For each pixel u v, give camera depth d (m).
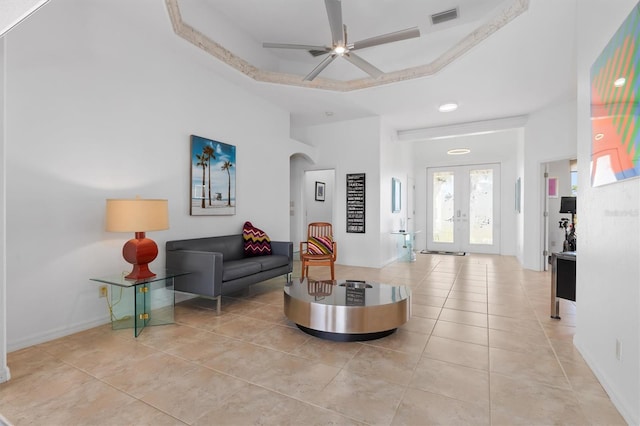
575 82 4.16
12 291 2.38
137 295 2.93
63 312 2.66
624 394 1.63
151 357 2.29
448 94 4.63
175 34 3.25
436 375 2.04
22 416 1.63
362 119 5.96
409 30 2.94
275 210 5.23
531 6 2.58
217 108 4.16
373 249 5.89
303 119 6.03
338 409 1.70
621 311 1.68
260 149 4.91
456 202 8.20
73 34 2.71
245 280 3.61
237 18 3.87
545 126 5.30
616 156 1.69
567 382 1.95
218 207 4.15
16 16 1.67
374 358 2.28
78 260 2.76
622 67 1.60
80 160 2.77
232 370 2.11
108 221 2.74
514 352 2.37
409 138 6.64
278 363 2.21
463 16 3.69
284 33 4.17
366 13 3.66
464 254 7.66
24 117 2.42
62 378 2.00
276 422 1.60
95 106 2.87
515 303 3.61
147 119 3.32
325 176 8.48
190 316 3.20
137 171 3.22
